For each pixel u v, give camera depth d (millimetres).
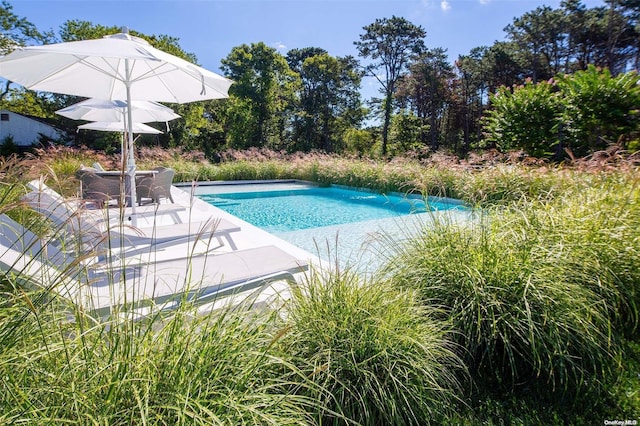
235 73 33781
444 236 2855
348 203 10805
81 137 24156
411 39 33531
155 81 5285
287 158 17219
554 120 11242
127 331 1364
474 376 2305
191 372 1331
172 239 3768
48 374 1241
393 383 1834
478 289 2365
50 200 2227
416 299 2434
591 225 3037
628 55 30656
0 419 1070
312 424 1598
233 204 10664
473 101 34938
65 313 1479
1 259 1911
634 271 2805
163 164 13711
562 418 2018
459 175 9328
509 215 3105
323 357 1846
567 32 31422
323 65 34625
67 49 3350
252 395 1354
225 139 32688
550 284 2363
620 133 10375
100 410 1181
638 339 2668
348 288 2180
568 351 2258
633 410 2057
